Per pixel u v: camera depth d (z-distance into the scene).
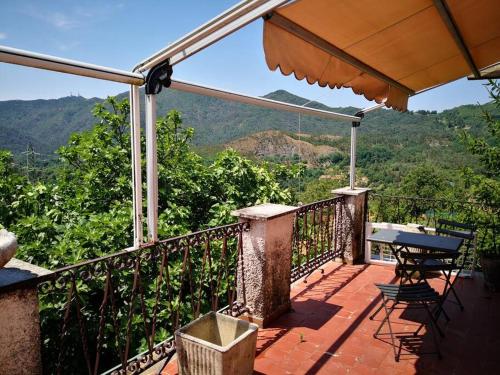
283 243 3.88
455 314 4.04
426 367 3.04
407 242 3.90
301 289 4.75
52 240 7.12
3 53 1.87
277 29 2.31
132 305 2.68
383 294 3.37
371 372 2.97
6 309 1.85
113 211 7.70
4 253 1.73
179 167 10.09
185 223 8.18
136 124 2.69
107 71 2.36
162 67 2.54
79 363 6.52
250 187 9.92
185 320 6.51
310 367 3.04
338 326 3.74
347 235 5.71
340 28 2.53
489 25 3.09
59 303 5.53
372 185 25.41
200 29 2.20
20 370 1.92
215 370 2.49
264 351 3.28
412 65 3.68
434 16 2.69
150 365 2.86
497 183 8.68
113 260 2.48
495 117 8.87
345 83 3.40
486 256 4.84
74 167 9.80
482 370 2.99
